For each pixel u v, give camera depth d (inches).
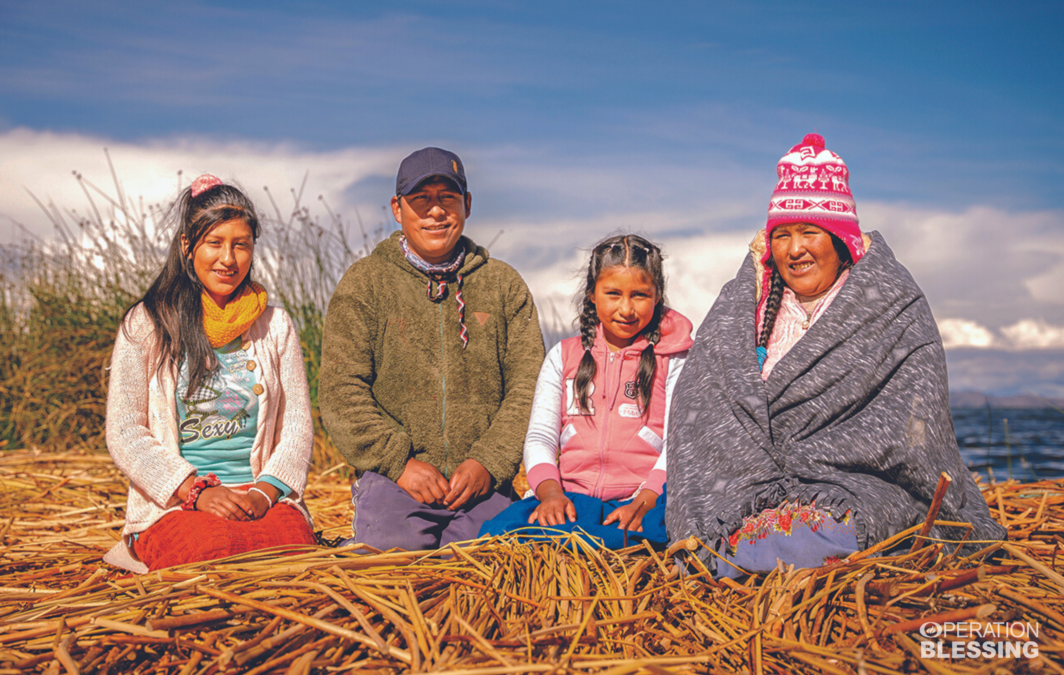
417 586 76.0
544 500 100.6
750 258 104.9
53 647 65.1
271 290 199.3
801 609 71.4
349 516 139.0
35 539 119.0
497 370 116.1
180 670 64.5
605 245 105.2
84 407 213.2
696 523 86.9
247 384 105.4
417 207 111.3
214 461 104.3
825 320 92.4
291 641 65.4
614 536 91.8
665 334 108.9
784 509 84.4
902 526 82.5
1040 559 90.5
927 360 90.3
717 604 75.3
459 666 61.2
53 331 229.0
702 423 94.7
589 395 107.2
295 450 105.9
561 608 74.4
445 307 115.0
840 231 93.6
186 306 102.7
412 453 112.7
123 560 100.1
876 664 63.2
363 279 115.0
